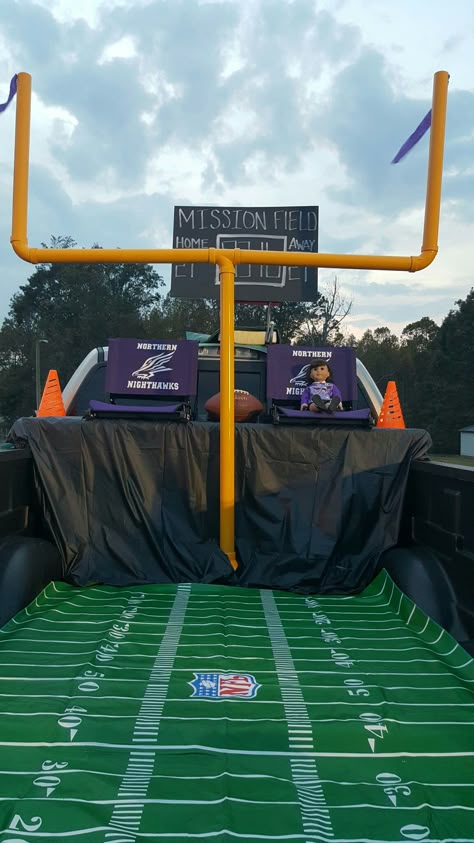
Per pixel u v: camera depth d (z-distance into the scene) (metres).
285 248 6.16
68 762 2.19
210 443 4.45
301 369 5.41
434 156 4.51
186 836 1.82
